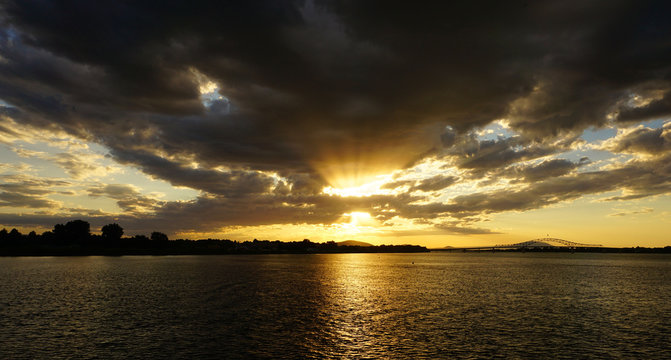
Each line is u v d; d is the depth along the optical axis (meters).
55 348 35.12
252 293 74.25
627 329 44.16
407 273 141.62
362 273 140.50
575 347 36.84
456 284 96.19
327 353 34.50
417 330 43.22
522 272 147.62
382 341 38.56
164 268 150.62
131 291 75.38
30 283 88.38
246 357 33.12
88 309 54.69
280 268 168.25
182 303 60.66
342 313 53.34
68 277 104.88
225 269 150.75
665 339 39.94
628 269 172.38
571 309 57.62
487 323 47.09
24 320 46.78
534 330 43.50
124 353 33.84
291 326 44.72
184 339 38.56
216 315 50.91
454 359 33.12
